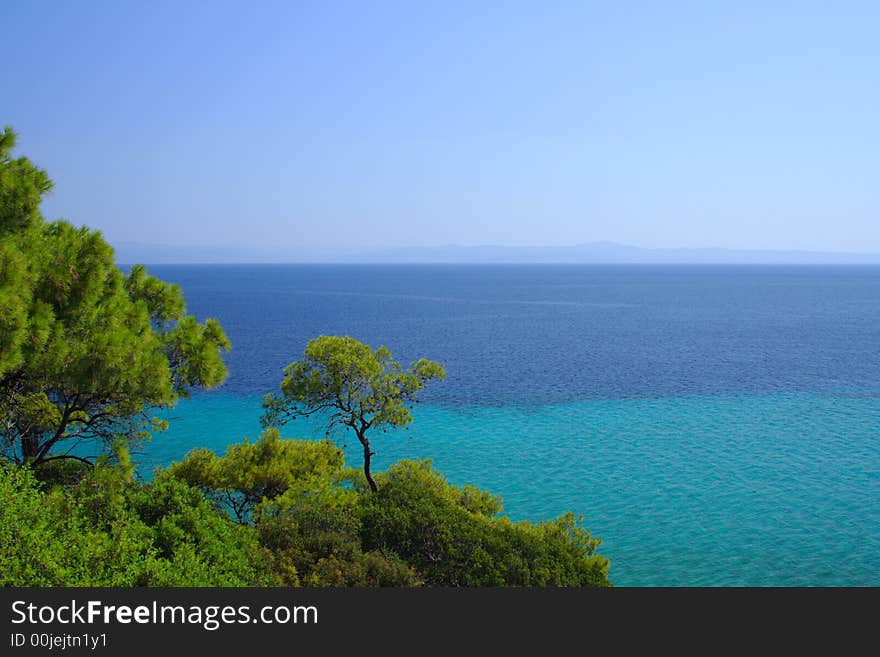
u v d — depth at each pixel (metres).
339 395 26.58
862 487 41.34
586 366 94.56
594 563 22.62
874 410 64.38
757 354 107.56
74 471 18.53
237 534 16.67
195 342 19.64
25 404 17.06
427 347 116.25
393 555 19.06
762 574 29.33
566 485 42.00
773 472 44.50
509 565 19.89
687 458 47.88
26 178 16.80
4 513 12.19
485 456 48.50
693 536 33.75
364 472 27.14
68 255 16.59
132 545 13.17
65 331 15.96
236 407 63.62
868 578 28.83
